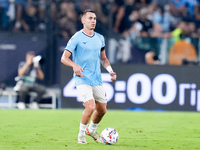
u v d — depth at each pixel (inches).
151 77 2085.4
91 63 1066.1
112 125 1573.6
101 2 2797.7
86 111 1059.3
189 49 2677.2
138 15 2869.1
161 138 1249.4
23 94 2235.5
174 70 2085.4
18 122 1635.1
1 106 2386.8
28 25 2768.2
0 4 2755.9
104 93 1088.8
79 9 2807.6
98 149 1005.8
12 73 2662.4
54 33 2716.5
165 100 2090.3
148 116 1884.8
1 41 2677.2
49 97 2255.2
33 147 1037.8
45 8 2755.9
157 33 2731.3
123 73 2082.9
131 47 2640.3
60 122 1649.9
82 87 1059.9
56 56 2677.2
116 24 2851.9
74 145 1069.8
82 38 1063.0
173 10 2945.4
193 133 1376.7
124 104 2089.1
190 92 2091.5
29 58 2265.0
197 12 2957.7
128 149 1016.9
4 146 1054.4
